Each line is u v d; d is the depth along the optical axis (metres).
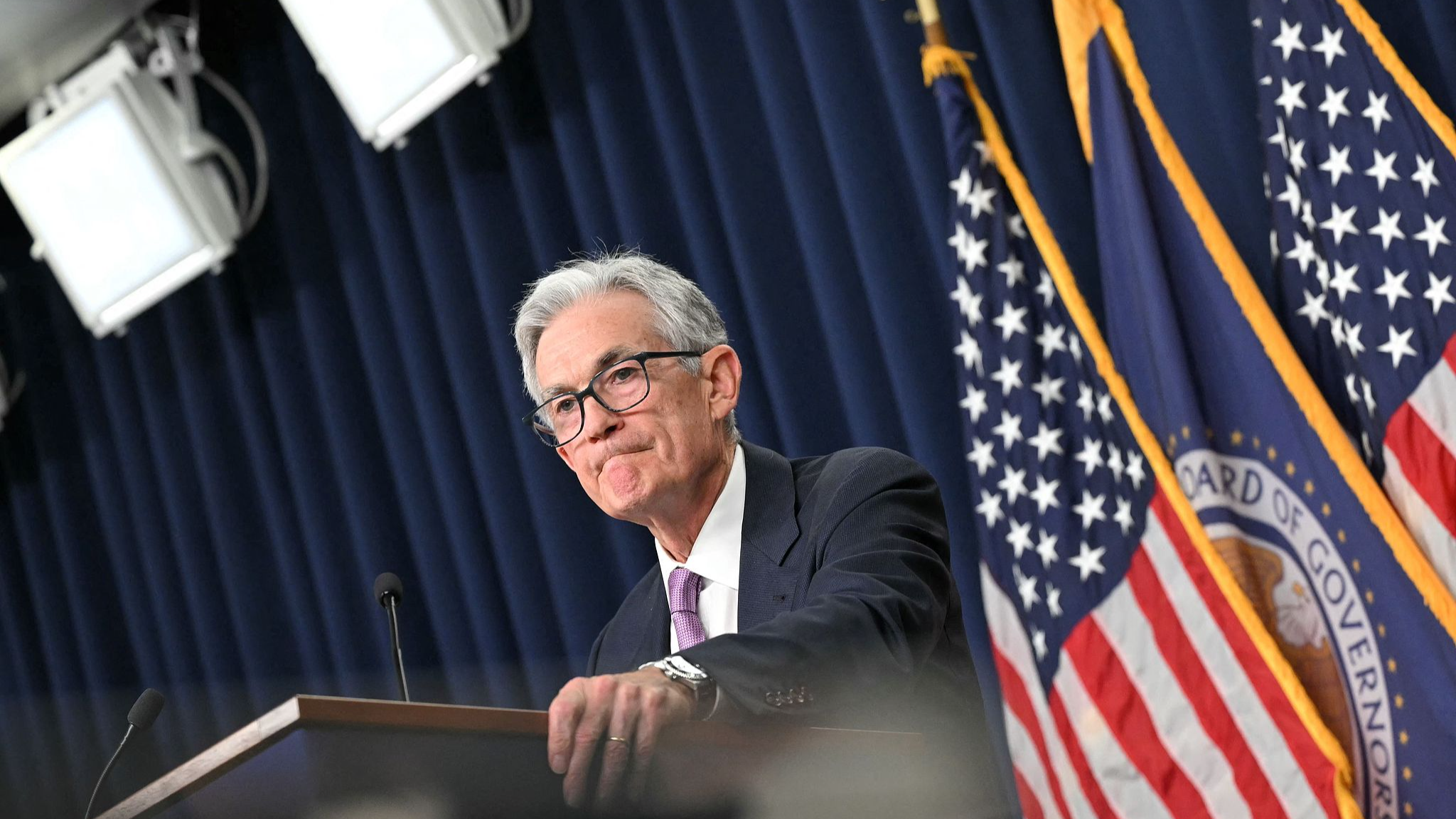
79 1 10.14
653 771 2.14
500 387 9.26
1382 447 6.05
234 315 10.44
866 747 2.36
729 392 3.71
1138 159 6.82
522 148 9.19
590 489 3.62
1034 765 6.62
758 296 8.18
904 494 3.28
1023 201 7.10
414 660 9.56
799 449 7.99
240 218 10.12
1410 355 5.98
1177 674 6.32
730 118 8.43
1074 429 6.87
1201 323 6.58
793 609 3.22
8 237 11.49
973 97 7.41
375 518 9.76
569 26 9.11
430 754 1.89
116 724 10.86
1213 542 6.37
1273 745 6.02
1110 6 7.03
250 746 1.76
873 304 7.70
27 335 11.38
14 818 11.07
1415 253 6.03
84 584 11.10
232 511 10.39
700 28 8.57
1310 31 6.43
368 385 9.98
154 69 10.10
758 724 2.24
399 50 8.80
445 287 9.43
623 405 3.55
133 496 10.88
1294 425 6.23
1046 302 7.11
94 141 9.85
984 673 7.10
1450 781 5.63
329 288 10.04
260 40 10.33
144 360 10.87
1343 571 6.02
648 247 8.64
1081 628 6.59
